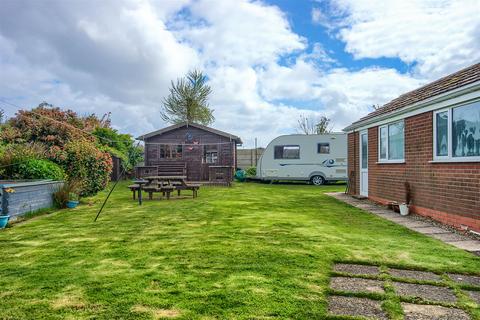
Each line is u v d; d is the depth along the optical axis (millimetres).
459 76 7254
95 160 11148
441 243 5305
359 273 3945
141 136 20844
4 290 3447
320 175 18422
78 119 17250
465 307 3049
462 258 4488
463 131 6391
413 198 8234
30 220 7555
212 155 21078
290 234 5867
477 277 3842
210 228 6449
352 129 12547
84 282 3641
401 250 4875
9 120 13883
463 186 6340
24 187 7852
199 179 20906
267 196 12484
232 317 2836
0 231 6379
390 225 6793
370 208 9266
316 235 5797
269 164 18891
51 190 9273
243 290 3377
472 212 6098
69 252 4852
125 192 14227
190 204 10109
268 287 3459
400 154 9055
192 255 4613
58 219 7664
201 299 3178
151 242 5391
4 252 4887
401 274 3938
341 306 3088
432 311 2980
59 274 3902
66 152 10906
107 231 6281
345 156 18234
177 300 3160
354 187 12672
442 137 7102
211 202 10594
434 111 7305
